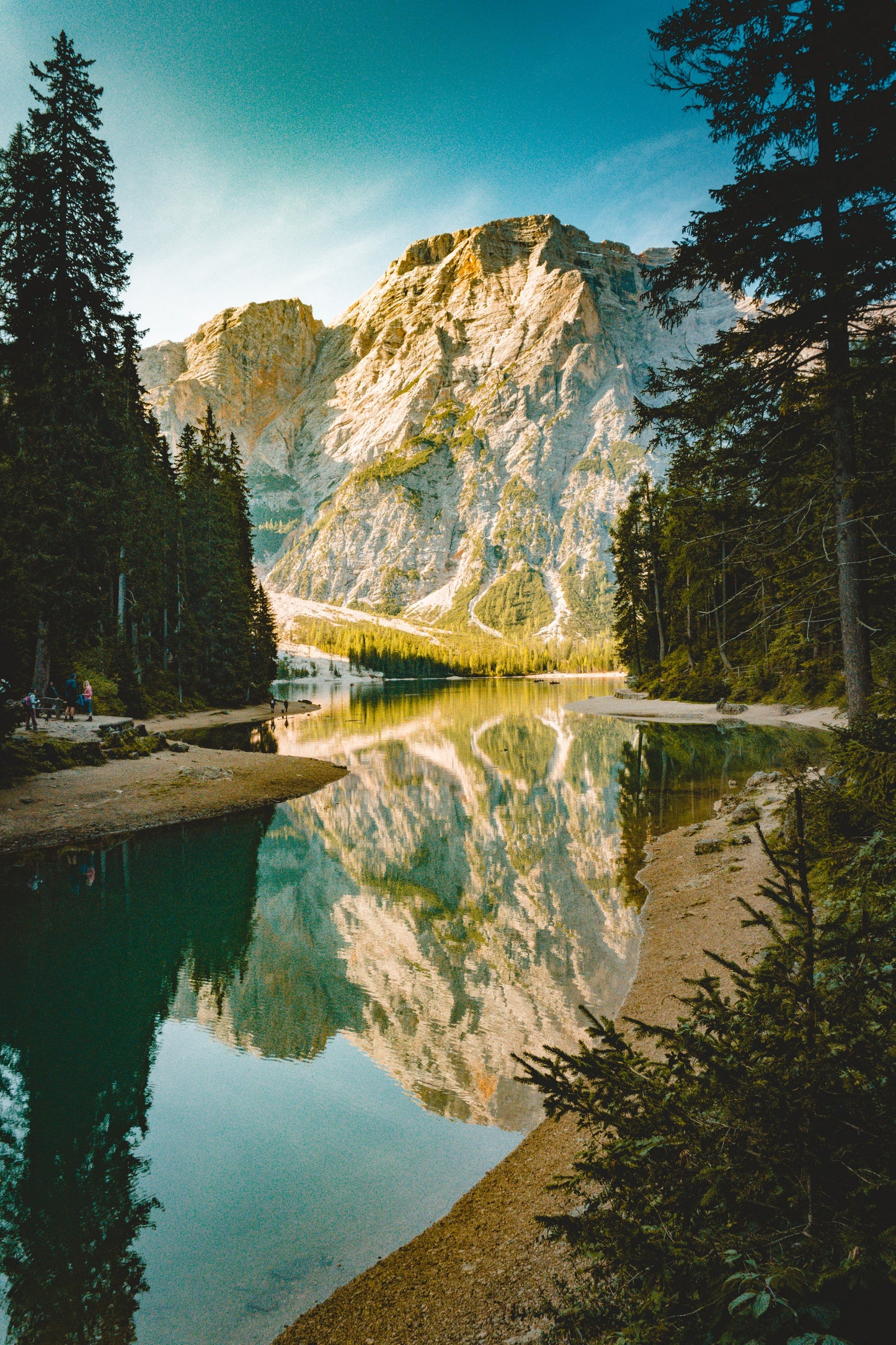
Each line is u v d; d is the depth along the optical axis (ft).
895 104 28.02
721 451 36.60
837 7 28.40
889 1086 7.56
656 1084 9.53
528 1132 22.63
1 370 95.35
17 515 95.45
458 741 140.97
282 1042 29.68
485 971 35.32
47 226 92.73
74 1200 20.15
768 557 39.47
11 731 70.13
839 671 123.03
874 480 32.81
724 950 31.58
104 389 103.50
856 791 20.26
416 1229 17.98
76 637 112.88
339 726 175.94
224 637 202.49
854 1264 6.44
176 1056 28.91
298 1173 20.75
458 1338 13.21
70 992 35.09
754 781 66.90
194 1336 14.90
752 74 30.22
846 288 29.35
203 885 52.16
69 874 53.98
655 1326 7.39
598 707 197.67
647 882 46.14
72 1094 26.03
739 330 33.04
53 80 91.76
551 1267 14.64
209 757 97.45
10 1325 15.79
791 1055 8.13
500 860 56.80
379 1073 26.73
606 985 31.91
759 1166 7.86
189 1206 19.52
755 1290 6.56
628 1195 8.97
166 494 173.68
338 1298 15.47
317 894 49.83
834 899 17.06
